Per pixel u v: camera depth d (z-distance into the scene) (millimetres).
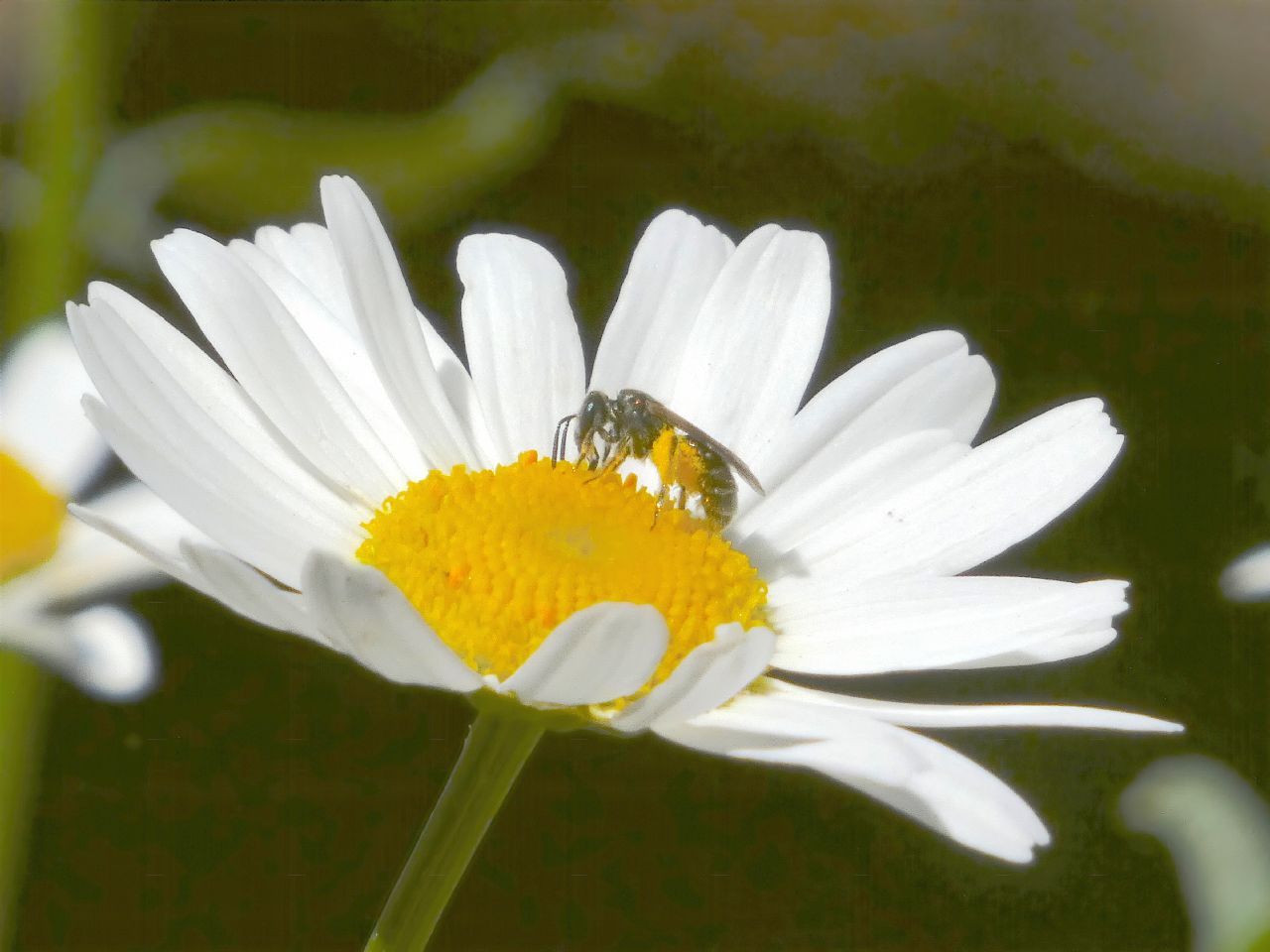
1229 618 218
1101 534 224
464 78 225
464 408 177
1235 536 224
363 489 169
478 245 182
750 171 233
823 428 177
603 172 229
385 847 209
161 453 160
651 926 209
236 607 154
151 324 167
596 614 153
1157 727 156
